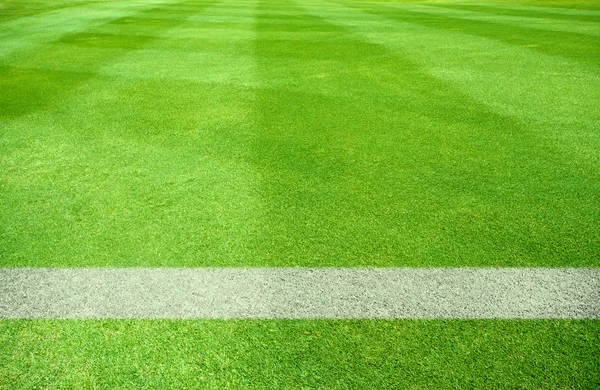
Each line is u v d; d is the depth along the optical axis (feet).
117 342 5.95
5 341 5.97
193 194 9.51
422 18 42.45
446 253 7.73
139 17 41.55
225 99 16.07
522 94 16.72
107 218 8.67
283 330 6.15
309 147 11.86
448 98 16.16
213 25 36.81
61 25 35.63
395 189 9.73
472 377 5.45
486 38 29.66
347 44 27.48
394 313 6.44
